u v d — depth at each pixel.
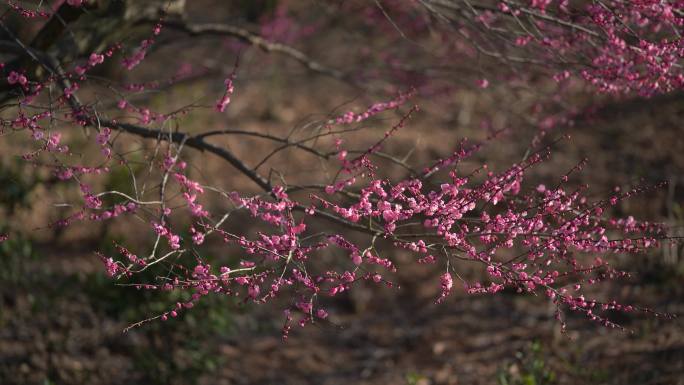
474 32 5.57
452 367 6.87
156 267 6.12
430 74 6.60
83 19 4.60
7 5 3.97
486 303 8.00
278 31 10.20
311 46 12.59
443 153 10.58
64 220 3.48
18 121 3.44
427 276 8.72
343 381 6.93
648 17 4.22
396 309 8.19
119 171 7.97
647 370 6.01
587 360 6.35
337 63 11.77
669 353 6.25
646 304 7.07
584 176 9.84
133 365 6.66
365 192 3.29
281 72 10.80
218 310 6.46
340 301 8.45
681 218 7.76
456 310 7.97
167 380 6.50
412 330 7.69
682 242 3.78
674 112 11.20
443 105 8.95
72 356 6.87
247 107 12.91
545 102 7.08
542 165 10.12
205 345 7.28
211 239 9.17
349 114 3.91
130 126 3.88
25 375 6.56
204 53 10.43
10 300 7.31
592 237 3.58
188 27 5.57
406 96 4.05
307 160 10.92
